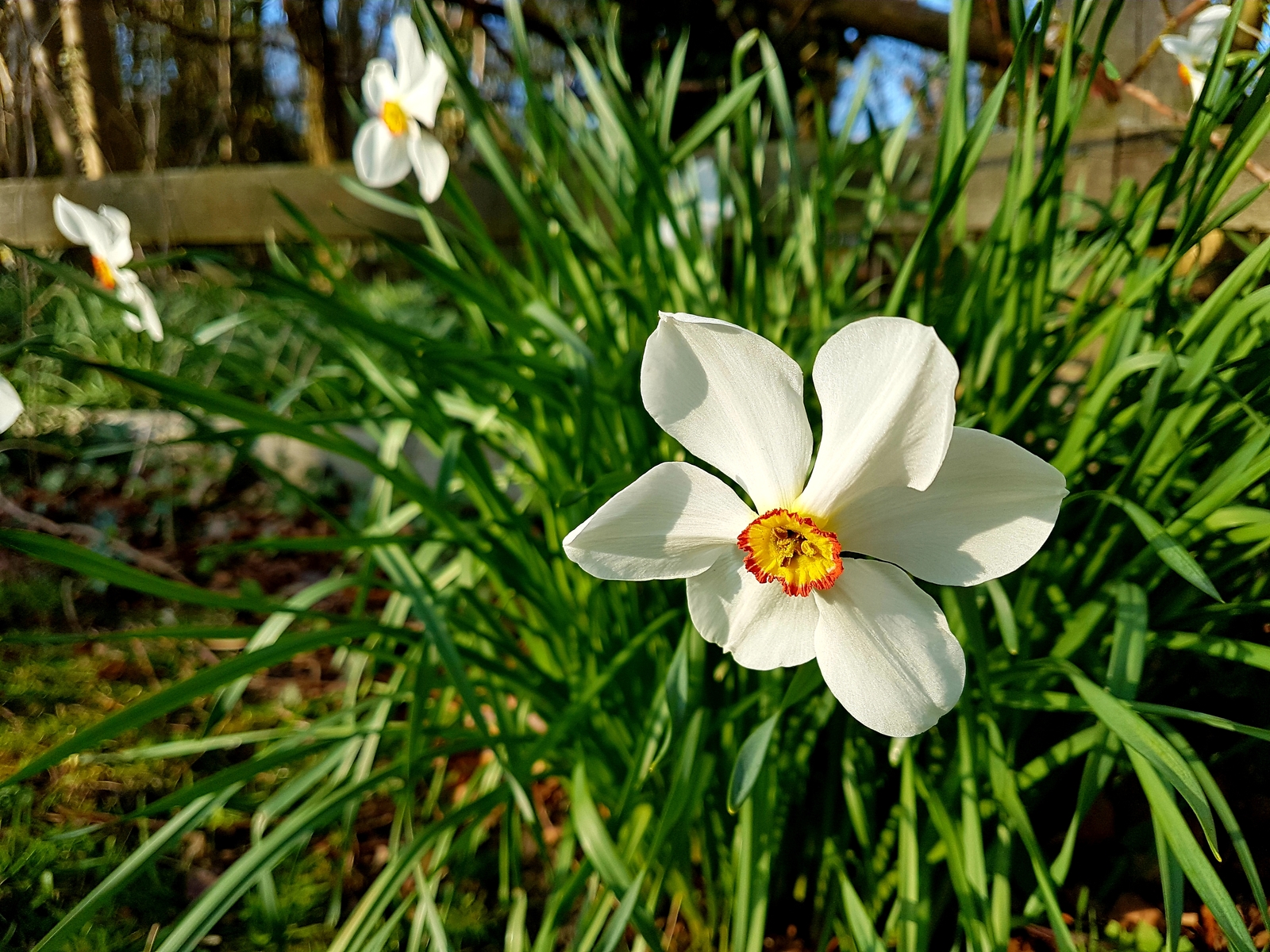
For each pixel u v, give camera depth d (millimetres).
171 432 510
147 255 472
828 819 202
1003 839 170
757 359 135
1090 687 153
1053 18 283
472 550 199
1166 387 166
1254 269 168
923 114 478
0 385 166
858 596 144
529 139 266
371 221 431
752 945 167
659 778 202
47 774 265
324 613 175
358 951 161
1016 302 201
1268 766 224
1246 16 233
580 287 240
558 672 232
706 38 1011
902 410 132
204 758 278
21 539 132
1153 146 302
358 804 213
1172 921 138
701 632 147
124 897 223
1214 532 183
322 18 897
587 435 188
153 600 397
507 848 218
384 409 242
